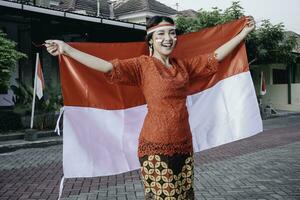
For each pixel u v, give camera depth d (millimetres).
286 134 14422
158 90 2760
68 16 15109
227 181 6988
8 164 9125
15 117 13891
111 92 3395
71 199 6035
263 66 28031
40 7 14312
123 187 6707
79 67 3268
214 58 3152
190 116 3564
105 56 3393
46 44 2736
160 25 2838
